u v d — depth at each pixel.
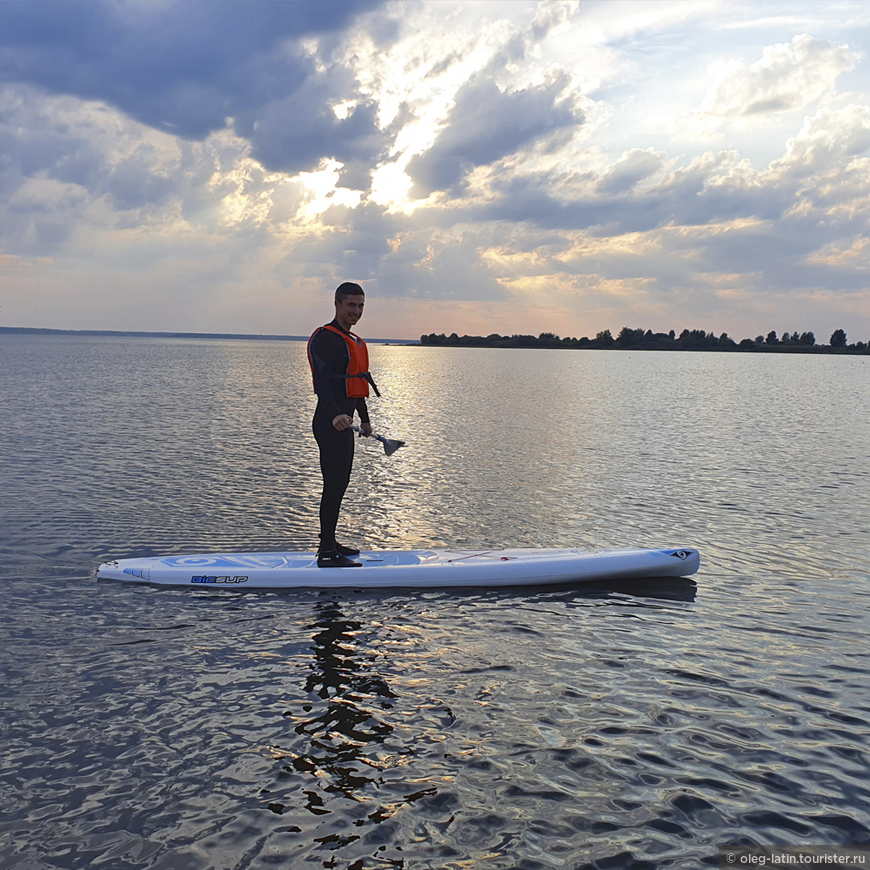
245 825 2.98
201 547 7.46
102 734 3.69
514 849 2.86
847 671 4.64
